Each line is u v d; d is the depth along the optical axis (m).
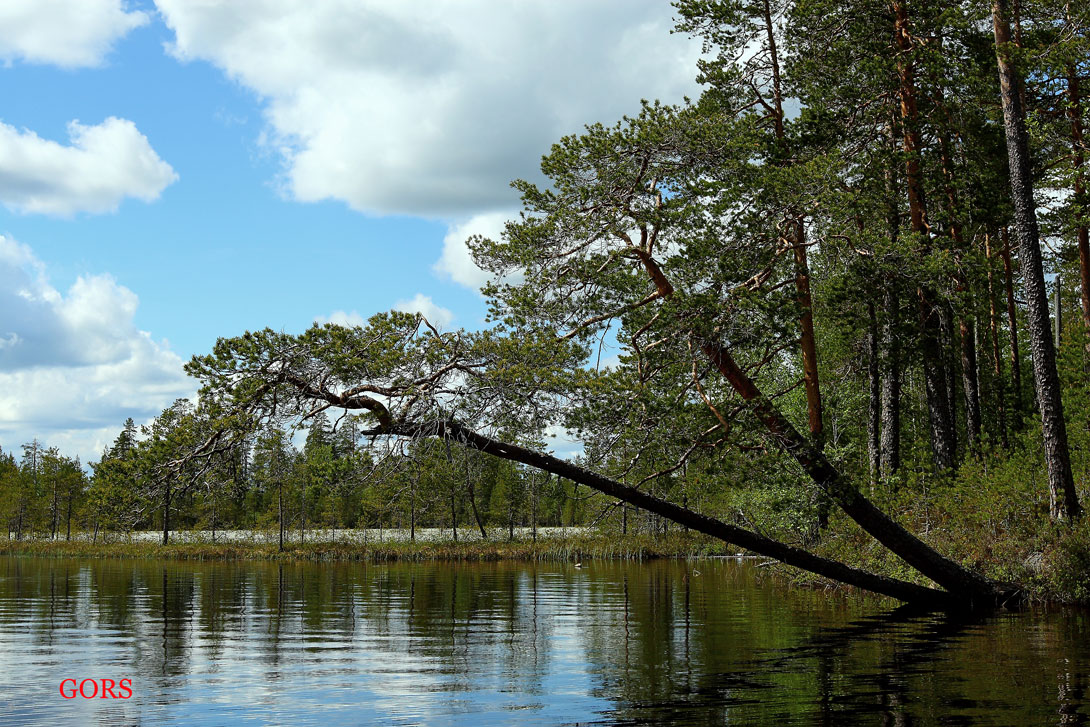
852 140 20.81
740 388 16.25
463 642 13.27
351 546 45.03
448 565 36.06
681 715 8.02
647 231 16.88
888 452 22.81
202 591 23.58
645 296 17.34
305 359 13.23
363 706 8.73
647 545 40.50
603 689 9.34
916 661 10.57
